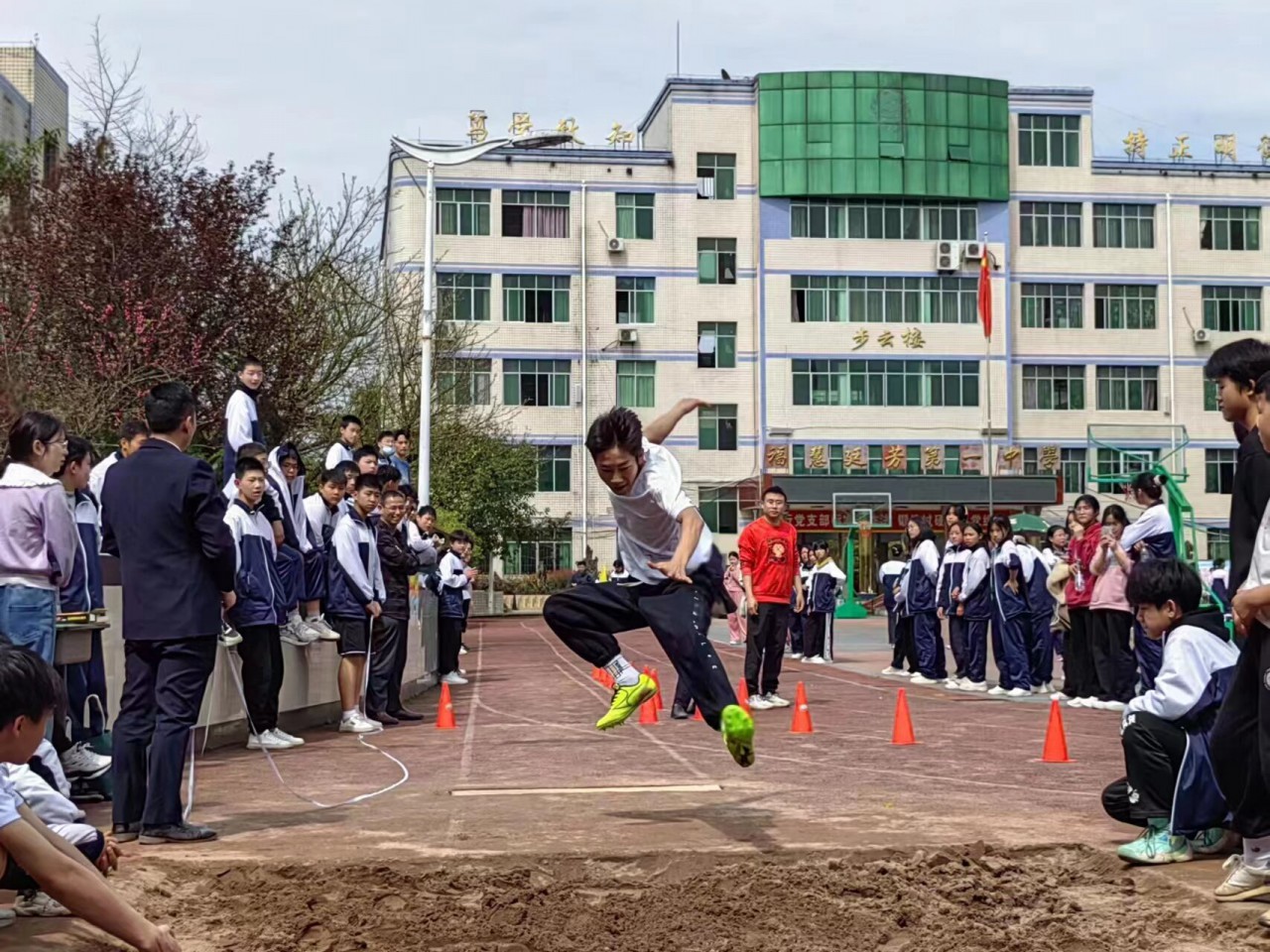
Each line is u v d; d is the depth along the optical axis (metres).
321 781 8.52
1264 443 5.09
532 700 14.98
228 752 10.05
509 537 43.62
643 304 47.88
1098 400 49.19
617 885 5.76
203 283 20.16
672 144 48.03
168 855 6.07
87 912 4.09
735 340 48.09
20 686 3.94
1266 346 5.64
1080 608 13.51
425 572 18.45
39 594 6.89
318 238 27.12
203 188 20.91
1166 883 5.66
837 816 7.03
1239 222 50.03
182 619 6.50
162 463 6.61
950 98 47.94
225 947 4.89
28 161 23.86
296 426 23.19
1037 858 6.16
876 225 48.22
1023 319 48.97
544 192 47.44
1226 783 5.30
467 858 5.96
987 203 48.69
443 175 46.88
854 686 16.45
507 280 47.28
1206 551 48.75
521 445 44.03
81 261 19.09
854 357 47.81
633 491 6.50
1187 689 5.86
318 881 5.75
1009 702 14.05
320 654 12.12
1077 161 49.34
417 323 32.84
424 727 12.02
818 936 5.04
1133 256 49.44
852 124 47.44
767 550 13.38
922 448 47.88
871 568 45.97
